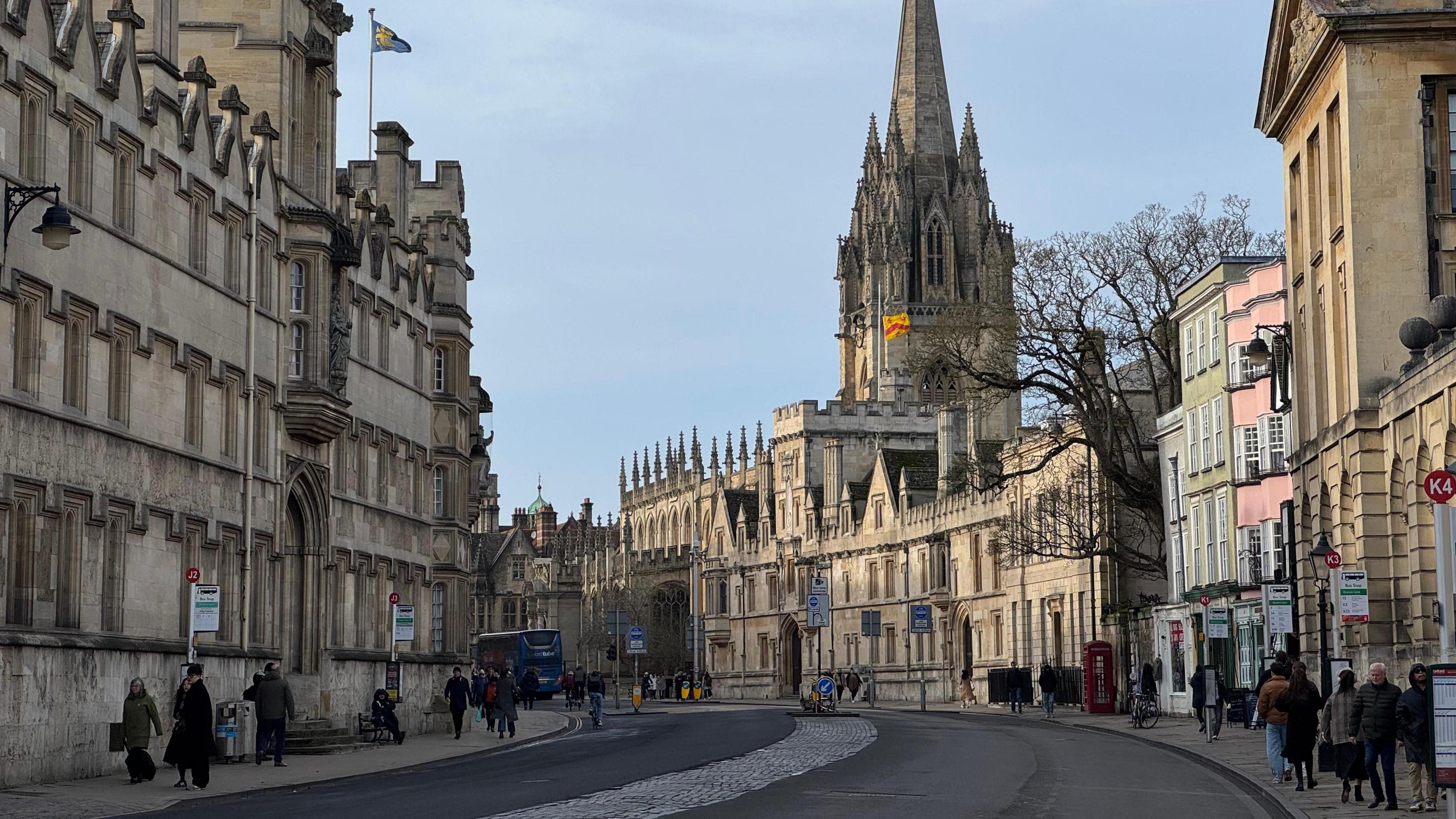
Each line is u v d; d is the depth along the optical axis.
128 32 44.66
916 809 28.50
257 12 55.91
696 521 180.00
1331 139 53.81
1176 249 87.44
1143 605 87.44
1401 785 34.91
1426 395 44.56
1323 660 45.59
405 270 69.69
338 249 58.06
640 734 60.19
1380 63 50.81
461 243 78.81
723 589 169.62
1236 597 71.38
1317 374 56.62
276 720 44.97
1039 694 102.69
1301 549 59.12
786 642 156.38
